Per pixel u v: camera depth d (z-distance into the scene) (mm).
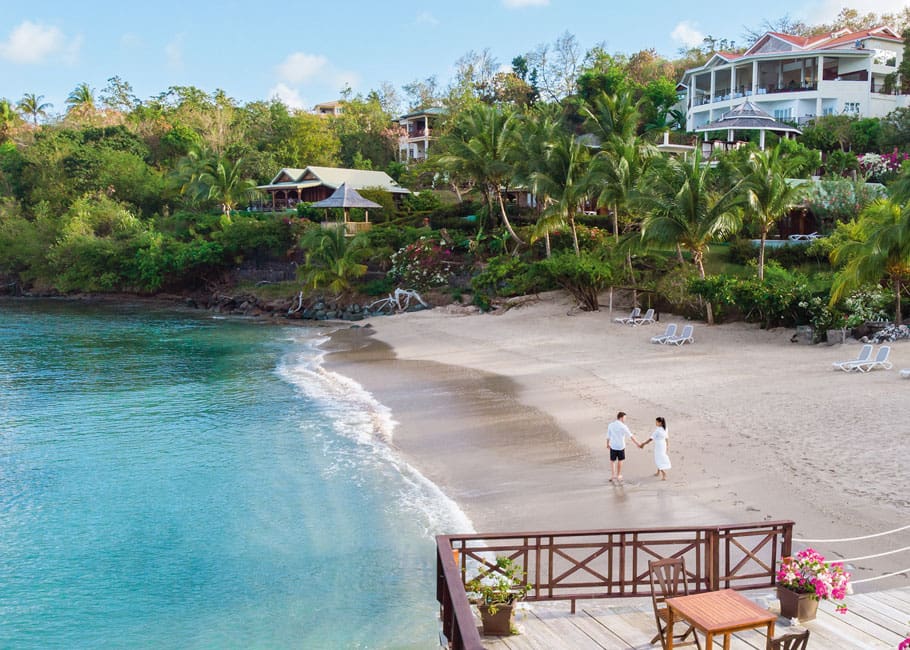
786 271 36938
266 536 14258
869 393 20922
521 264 46500
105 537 14500
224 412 24438
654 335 34312
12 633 11117
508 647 8180
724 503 14273
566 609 9969
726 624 7262
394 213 65625
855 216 42250
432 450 19219
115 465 18938
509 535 8703
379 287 53875
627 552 12586
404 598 11719
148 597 12078
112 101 113938
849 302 29828
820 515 13250
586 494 15328
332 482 17094
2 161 85625
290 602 11766
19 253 74250
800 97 64125
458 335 38938
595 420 21109
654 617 8977
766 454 16750
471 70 88938
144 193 79750
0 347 39781
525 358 31484
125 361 35188
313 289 57125
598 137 49969
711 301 34875
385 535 14023
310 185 69688
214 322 51688
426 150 79688
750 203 33344
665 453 16031
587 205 59844
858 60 65875
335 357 35094
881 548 11734
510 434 20234
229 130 93688
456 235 54969
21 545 14188
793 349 29047
